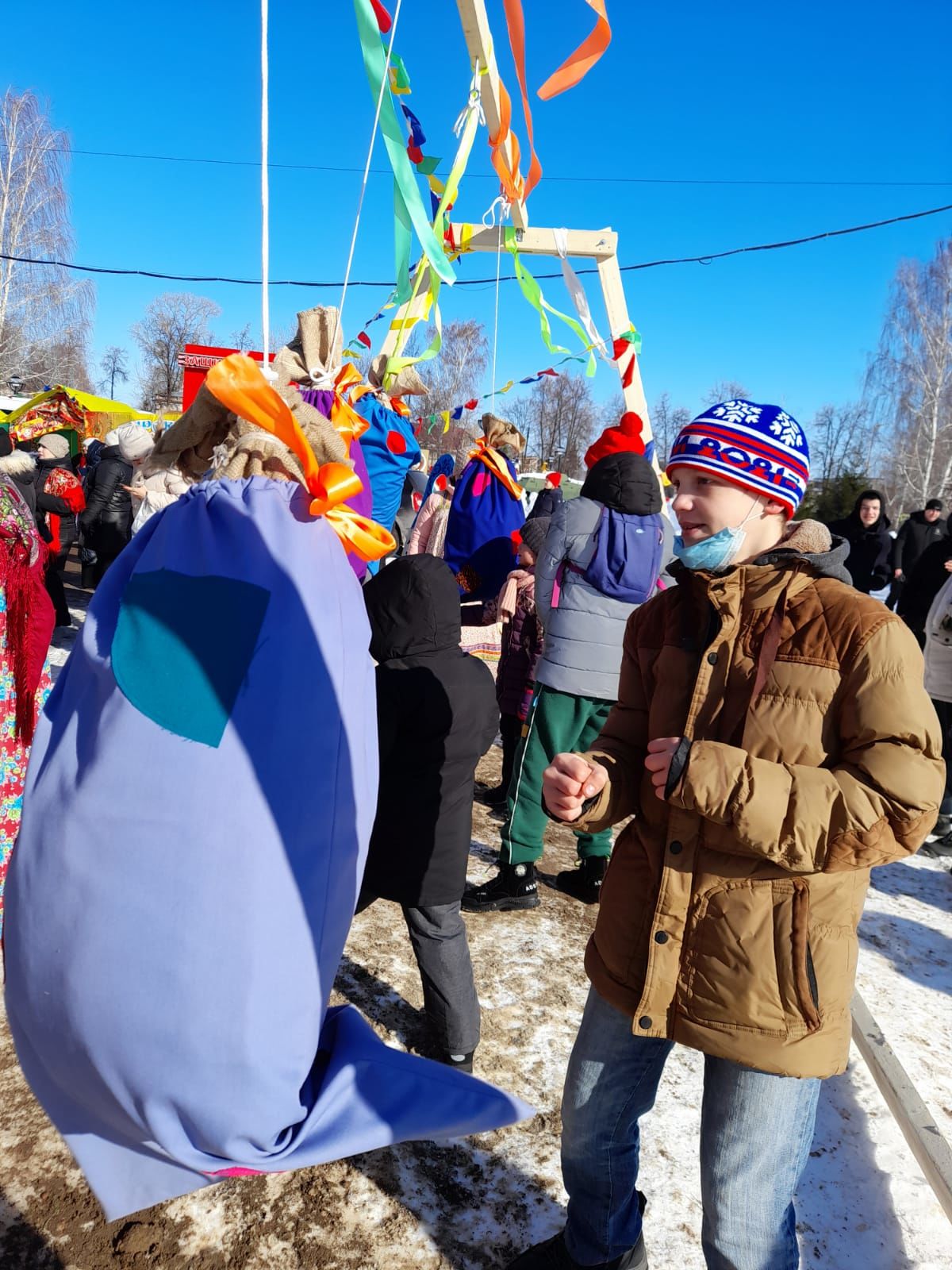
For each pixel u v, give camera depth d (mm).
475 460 4945
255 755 1112
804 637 1396
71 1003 1069
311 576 1234
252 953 1073
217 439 1442
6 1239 1833
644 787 1571
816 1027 1361
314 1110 1195
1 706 2641
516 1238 1972
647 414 5816
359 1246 1912
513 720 4453
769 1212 1409
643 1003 1449
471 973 2451
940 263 35469
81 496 6973
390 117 1646
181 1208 1965
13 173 29391
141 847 1063
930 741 1305
